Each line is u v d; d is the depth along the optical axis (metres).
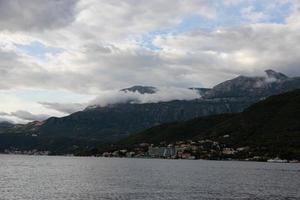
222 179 180.88
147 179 174.25
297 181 174.12
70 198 109.94
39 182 154.00
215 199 112.12
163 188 136.88
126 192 124.00
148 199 110.00
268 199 112.69
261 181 172.25
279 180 178.75
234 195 120.88
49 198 109.69
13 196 112.56
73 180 164.88
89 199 108.44
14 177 176.75
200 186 146.12
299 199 113.31
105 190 128.88
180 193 123.62
